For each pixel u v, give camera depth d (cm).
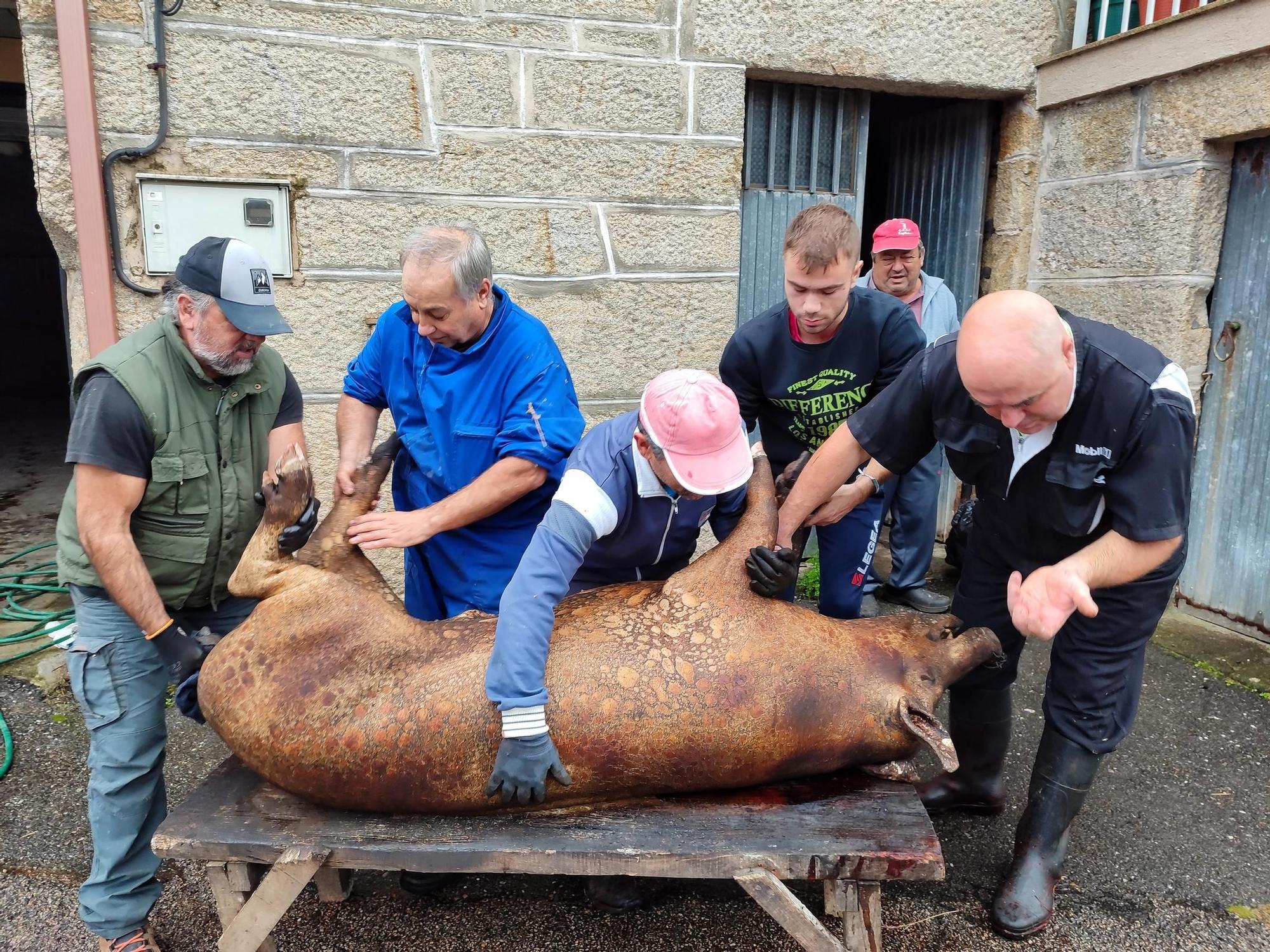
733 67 399
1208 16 357
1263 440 379
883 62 421
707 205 409
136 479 203
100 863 214
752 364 301
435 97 367
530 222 389
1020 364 177
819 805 202
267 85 349
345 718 189
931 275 467
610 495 196
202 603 236
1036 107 450
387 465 238
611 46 382
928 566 439
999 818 280
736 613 206
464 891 248
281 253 363
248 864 191
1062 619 180
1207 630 401
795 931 180
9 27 656
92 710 212
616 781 196
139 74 336
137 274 351
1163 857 260
